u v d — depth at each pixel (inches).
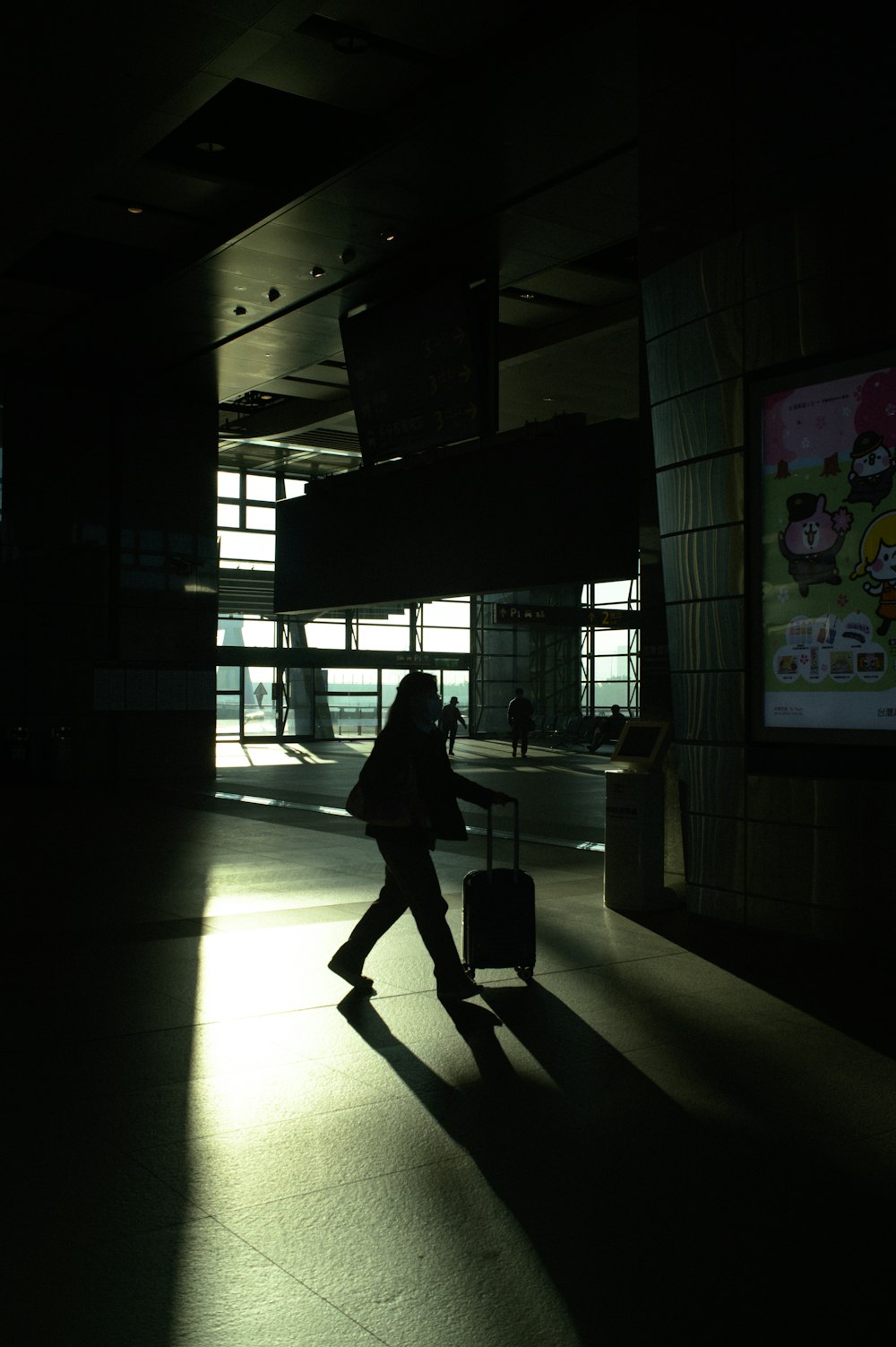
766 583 299.4
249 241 538.6
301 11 337.1
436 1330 109.4
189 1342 106.6
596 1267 122.2
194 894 357.1
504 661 1556.3
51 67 362.0
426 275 585.6
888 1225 133.0
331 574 786.8
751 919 300.0
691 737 321.4
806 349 288.0
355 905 340.2
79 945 283.0
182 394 831.1
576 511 610.9
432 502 704.4
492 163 458.6
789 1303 115.3
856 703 276.7
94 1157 150.6
